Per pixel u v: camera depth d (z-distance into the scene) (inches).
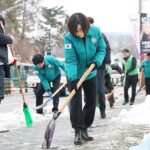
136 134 295.6
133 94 624.4
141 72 737.6
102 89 410.3
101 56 274.8
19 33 2613.2
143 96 799.1
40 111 461.4
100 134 303.9
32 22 2738.7
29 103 792.3
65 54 271.6
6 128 354.0
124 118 373.1
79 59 273.7
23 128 360.2
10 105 749.3
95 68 271.6
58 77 458.3
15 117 416.2
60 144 275.9
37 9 2763.3
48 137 251.1
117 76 1026.1
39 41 3122.5
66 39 270.7
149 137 228.5
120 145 260.2
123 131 312.0
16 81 1432.1
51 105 593.0
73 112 273.6
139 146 222.7
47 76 452.4
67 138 299.7
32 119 404.2
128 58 641.0
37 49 2952.8
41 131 342.0
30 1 2682.1
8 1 2426.2
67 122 395.9
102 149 252.4
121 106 583.8
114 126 341.1
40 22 3031.5
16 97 1087.0
